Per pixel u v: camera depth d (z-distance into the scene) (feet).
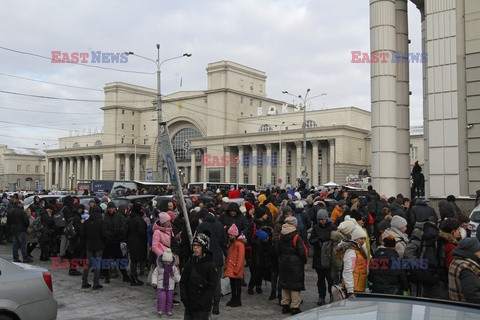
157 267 29.17
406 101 70.23
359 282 23.20
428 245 22.93
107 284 38.73
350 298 10.59
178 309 31.09
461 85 57.36
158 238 29.48
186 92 282.77
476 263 18.04
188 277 20.11
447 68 58.44
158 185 125.18
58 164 370.94
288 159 243.81
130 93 326.85
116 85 318.86
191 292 19.94
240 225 34.99
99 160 338.75
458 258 18.53
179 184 32.81
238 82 270.05
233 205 35.22
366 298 10.44
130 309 30.68
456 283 18.16
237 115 265.54
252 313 29.96
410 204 47.39
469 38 56.85
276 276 33.76
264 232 34.01
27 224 49.98
